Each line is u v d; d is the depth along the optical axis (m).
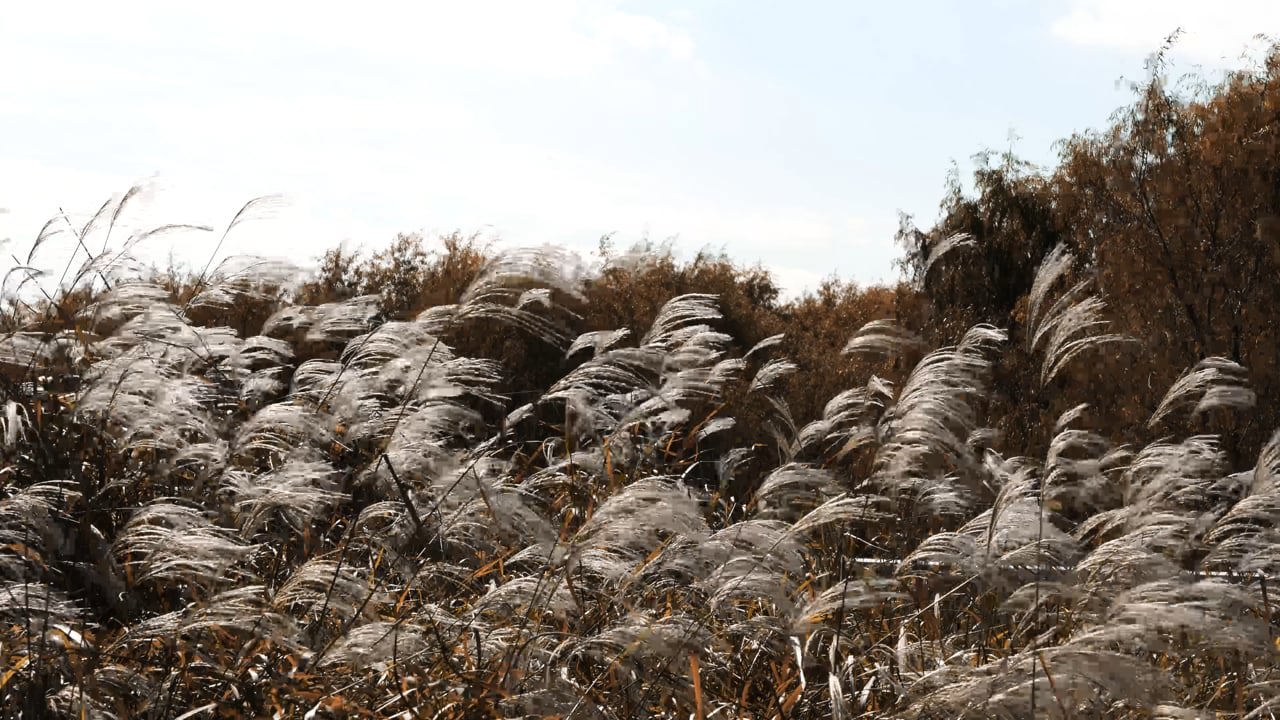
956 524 6.35
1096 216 17.05
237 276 6.45
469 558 5.55
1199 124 16.31
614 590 4.75
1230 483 6.09
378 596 4.51
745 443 8.20
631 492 4.21
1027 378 14.55
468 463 5.43
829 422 6.20
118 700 3.93
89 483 5.27
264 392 6.56
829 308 25.44
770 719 4.40
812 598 5.06
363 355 6.15
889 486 5.85
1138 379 14.52
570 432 6.23
